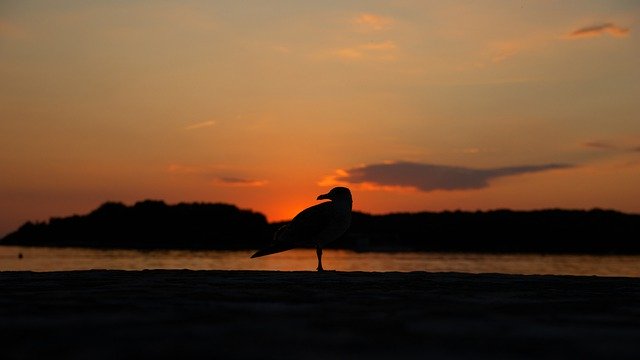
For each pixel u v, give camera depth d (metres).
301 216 13.23
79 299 6.95
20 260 168.12
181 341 4.51
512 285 9.16
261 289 8.20
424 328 5.16
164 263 172.50
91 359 3.89
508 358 4.04
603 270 144.62
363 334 4.85
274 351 4.18
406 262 167.00
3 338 4.59
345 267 140.50
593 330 5.14
